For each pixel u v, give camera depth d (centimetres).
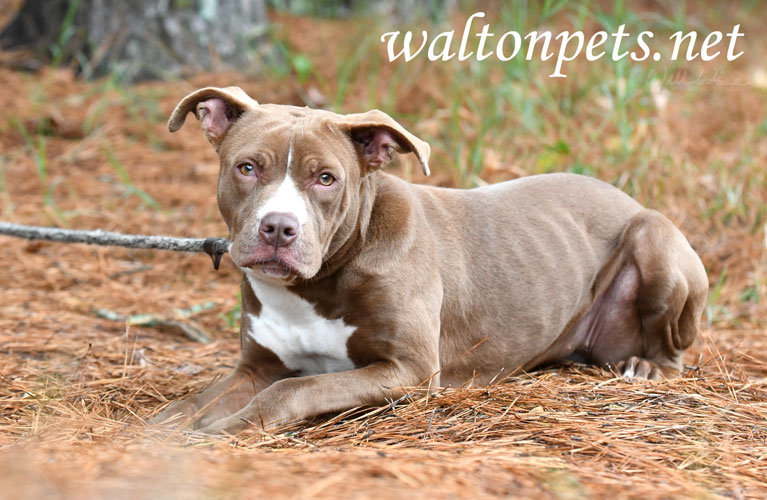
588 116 1148
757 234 920
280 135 511
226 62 1380
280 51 1433
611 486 389
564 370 643
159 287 846
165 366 640
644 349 656
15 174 1082
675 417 508
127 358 649
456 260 586
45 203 990
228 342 714
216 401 551
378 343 540
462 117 1103
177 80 1335
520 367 623
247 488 353
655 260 632
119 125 1222
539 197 645
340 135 525
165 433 471
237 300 804
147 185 1066
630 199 683
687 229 939
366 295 537
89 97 1284
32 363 621
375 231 547
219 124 546
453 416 500
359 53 1311
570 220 643
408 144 532
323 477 374
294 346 558
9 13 1697
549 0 1044
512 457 420
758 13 1780
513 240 614
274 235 486
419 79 1289
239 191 516
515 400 512
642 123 1070
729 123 1198
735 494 398
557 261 625
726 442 468
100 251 911
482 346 599
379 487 364
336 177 511
